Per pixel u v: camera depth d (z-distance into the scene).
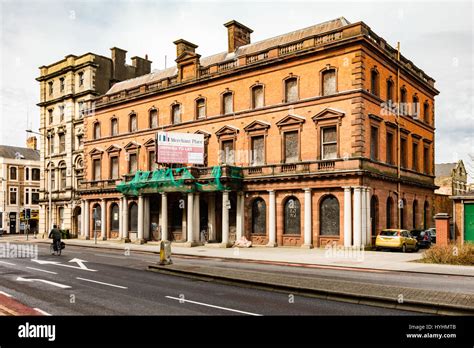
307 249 30.19
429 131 42.47
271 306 11.09
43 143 55.53
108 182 45.50
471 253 21.22
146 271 18.84
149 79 47.00
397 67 35.28
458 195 28.22
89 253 29.70
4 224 74.75
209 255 26.77
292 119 32.34
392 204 33.50
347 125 29.77
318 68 31.52
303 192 31.62
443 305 10.23
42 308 11.05
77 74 52.06
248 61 35.66
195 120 38.56
